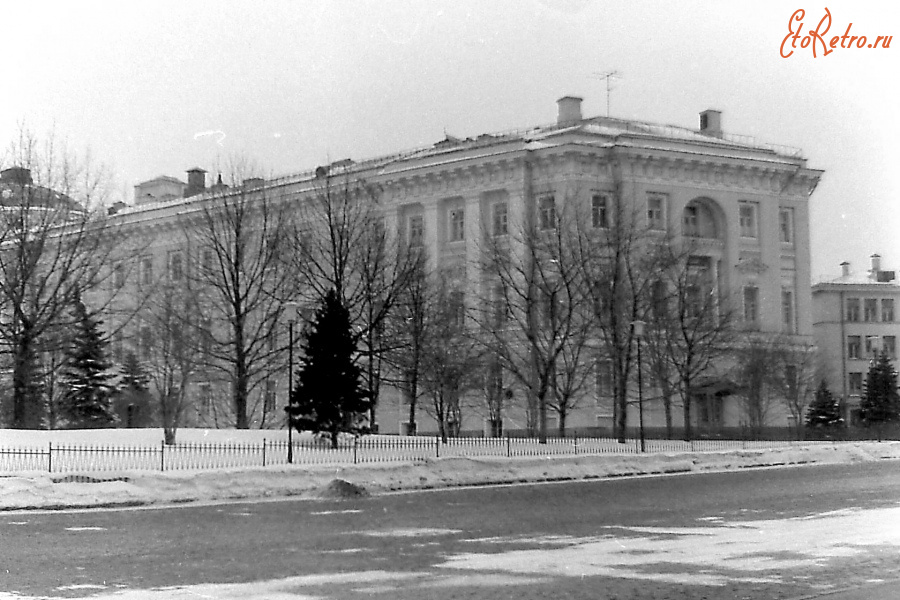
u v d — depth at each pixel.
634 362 57.50
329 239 60.25
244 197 58.94
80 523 22.70
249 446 36.97
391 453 38.28
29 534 20.34
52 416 53.12
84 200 54.56
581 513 24.06
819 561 15.56
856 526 20.31
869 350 97.00
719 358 66.88
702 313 58.28
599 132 66.62
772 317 70.31
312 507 26.84
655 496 29.22
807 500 26.78
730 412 68.88
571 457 39.59
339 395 39.72
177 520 23.30
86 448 32.72
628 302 57.75
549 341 53.34
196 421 64.44
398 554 16.72
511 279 54.75
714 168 68.19
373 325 50.34
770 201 70.69
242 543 18.52
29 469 30.12
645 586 13.34
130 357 62.38
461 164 66.31
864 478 36.03
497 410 58.78
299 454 36.78
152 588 13.37
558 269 53.81
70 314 52.12
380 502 28.47
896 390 82.50
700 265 67.25
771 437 61.72
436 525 21.62
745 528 20.12
